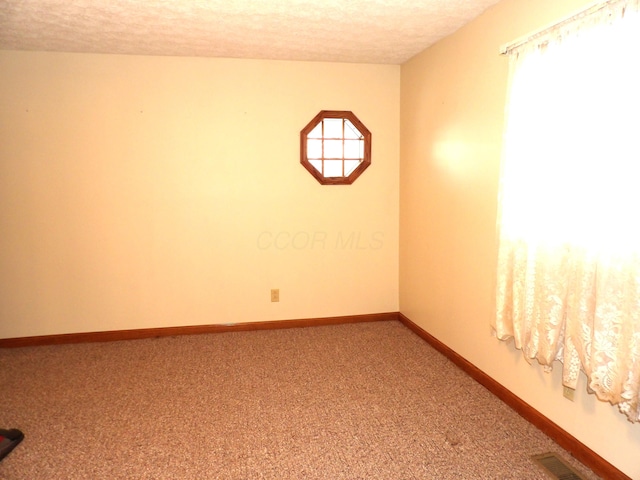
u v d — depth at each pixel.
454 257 3.07
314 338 3.64
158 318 3.71
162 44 3.17
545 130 2.02
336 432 2.26
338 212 3.90
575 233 1.88
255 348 3.43
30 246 3.45
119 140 3.47
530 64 2.08
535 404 2.32
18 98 3.30
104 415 2.44
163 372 3.00
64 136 3.40
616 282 1.69
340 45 3.25
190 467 1.99
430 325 3.49
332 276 3.96
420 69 3.46
